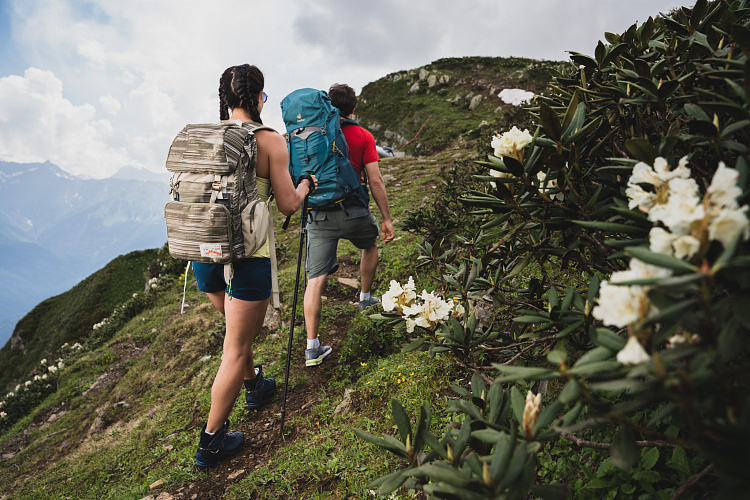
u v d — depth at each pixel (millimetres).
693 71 1444
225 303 2873
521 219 1615
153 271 15555
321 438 2943
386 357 3918
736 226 704
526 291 1942
